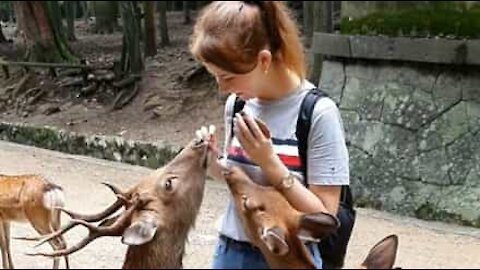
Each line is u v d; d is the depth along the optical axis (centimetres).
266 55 263
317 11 986
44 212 360
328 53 851
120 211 281
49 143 436
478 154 709
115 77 703
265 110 280
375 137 778
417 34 801
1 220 366
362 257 426
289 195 261
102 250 345
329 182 274
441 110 748
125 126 624
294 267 246
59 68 562
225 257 271
